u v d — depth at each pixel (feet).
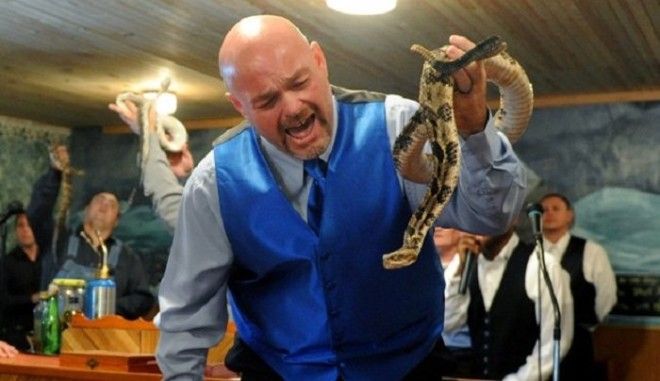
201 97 19.31
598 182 19.02
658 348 18.26
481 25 12.79
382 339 5.16
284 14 12.14
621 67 16.15
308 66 4.53
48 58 15.42
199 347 5.52
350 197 4.99
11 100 20.16
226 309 5.72
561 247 17.15
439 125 4.24
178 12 12.15
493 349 13.02
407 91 18.33
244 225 5.16
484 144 4.38
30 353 11.53
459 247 13.65
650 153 18.62
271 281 5.27
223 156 5.29
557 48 14.43
